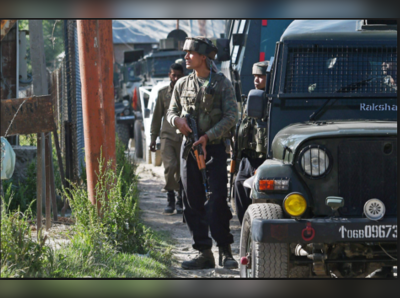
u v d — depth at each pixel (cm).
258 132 1714
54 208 1964
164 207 2625
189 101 1584
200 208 1614
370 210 1142
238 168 1914
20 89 3222
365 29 1588
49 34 6988
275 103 1517
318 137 1210
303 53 1550
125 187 2491
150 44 10088
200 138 1539
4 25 1236
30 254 1309
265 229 1140
